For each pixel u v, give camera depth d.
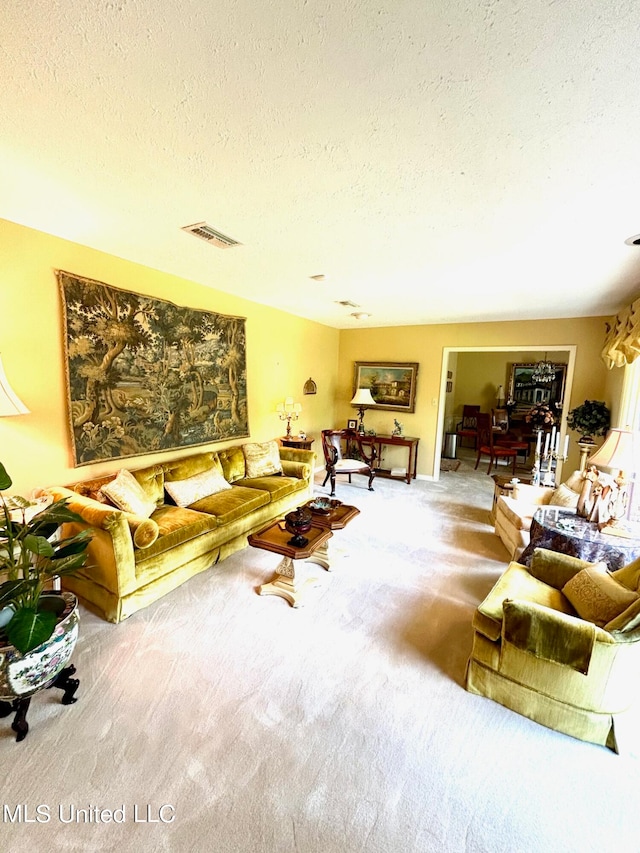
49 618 1.58
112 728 1.62
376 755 1.53
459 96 1.21
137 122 1.37
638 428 3.56
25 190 1.91
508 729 1.67
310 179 1.76
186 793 1.37
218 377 4.09
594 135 1.39
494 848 1.23
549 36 0.98
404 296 4.10
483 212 2.06
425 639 2.23
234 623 2.34
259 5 0.93
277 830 1.26
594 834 1.28
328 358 6.35
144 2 0.92
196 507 3.25
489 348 5.53
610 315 4.73
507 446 7.04
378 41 1.02
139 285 3.19
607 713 1.58
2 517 2.11
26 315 2.49
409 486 5.66
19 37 1.02
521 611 1.67
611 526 2.57
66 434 2.76
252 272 3.34
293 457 4.63
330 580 2.89
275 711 1.72
